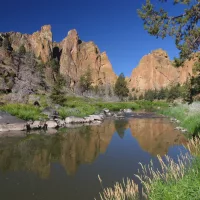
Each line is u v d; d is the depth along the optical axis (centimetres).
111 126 3005
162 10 1338
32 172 1220
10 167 1302
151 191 838
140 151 1650
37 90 6438
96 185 1038
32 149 1714
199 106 3177
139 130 2636
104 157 1508
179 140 1956
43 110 3219
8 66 8056
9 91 5038
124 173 1182
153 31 1323
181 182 785
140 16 1349
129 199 859
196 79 1669
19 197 930
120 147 1792
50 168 1283
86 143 1945
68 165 1341
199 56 1289
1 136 2162
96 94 12469
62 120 3136
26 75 7194
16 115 2692
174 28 1307
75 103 5453
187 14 1271
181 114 3453
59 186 1033
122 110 6462
